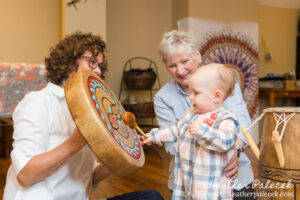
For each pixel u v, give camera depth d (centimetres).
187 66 143
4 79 221
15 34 368
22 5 371
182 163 109
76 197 112
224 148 96
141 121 454
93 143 83
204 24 435
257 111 477
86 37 118
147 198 133
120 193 242
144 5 452
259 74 537
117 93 436
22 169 96
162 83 466
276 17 548
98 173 133
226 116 104
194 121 104
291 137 83
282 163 82
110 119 95
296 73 564
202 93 107
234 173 109
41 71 232
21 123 102
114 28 431
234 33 458
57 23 390
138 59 449
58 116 108
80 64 116
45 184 105
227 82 106
